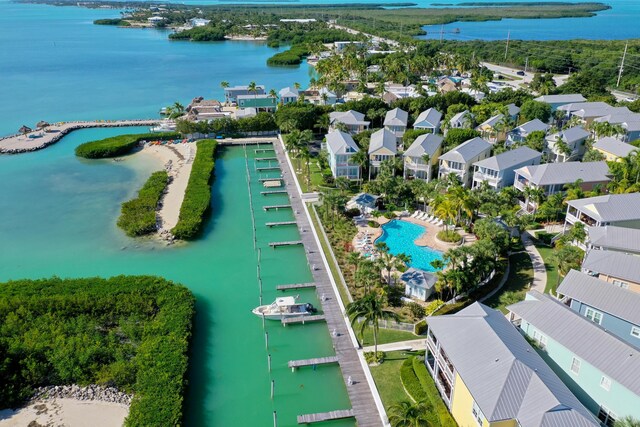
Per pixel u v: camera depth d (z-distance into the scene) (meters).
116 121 162.88
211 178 118.62
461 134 123.50
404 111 149.12
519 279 73.06
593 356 47.34
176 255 84.25
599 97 165.00
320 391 55.09
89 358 55.91
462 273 65.88
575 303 59.25
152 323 61.62
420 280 69.00
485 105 155.75
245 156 135.38
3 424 49.25
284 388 55.56
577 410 40.59
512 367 43.97
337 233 89.06
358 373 56.44
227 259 83.12
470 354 47.31
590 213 79.50
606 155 113.69
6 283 69.00
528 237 86.25
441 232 86.62
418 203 99.94
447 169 105.31
